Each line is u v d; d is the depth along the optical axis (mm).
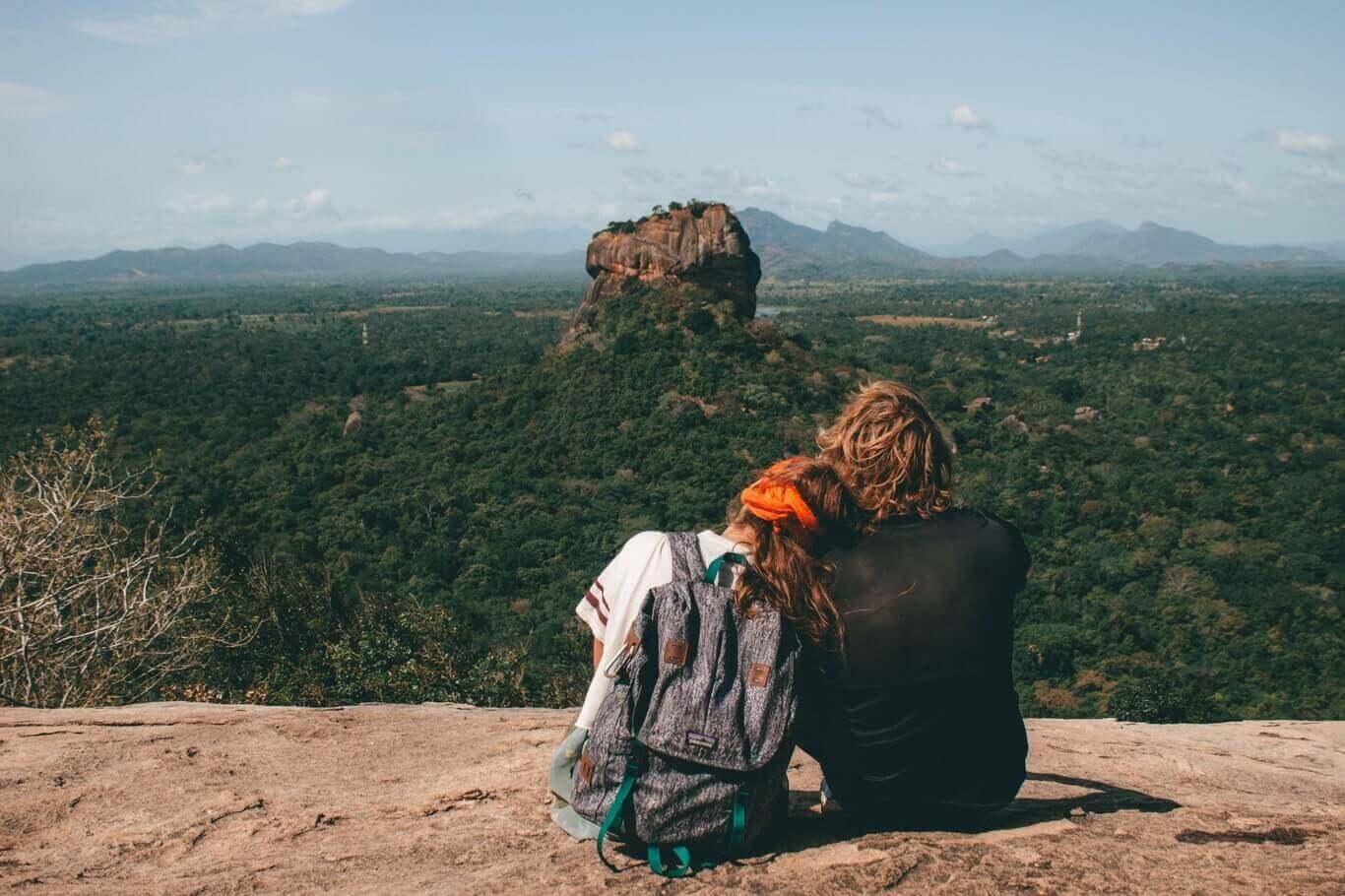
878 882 2088
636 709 2164
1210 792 3287
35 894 2270
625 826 2174
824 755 2424
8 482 8742
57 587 8539
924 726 2275
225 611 12094
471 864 2377
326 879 2309
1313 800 3320
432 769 3426
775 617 2193
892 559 2256
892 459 2309
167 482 42688
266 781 3256
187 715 4129
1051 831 2461
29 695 8039
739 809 2141
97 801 2992
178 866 2480
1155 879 2066
